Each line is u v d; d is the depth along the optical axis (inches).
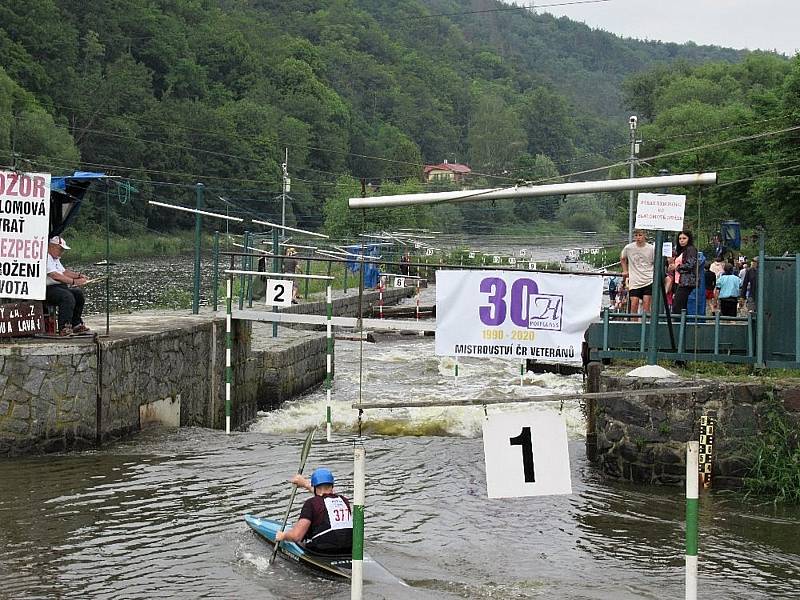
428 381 1000.2
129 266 2598.4
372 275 1625.2
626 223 2970.0
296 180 3740.2
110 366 611.2
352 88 6058.1
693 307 851.4
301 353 917.2
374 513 502.6
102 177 621.9
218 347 762.8
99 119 3378.4
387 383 985.5
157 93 4220.0
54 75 3506.4
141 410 652.7
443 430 745.6
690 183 525.0
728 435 557.9
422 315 1505.9
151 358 661.9
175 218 3376.0
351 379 1013.2
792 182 1498.5
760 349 590.9
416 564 423.5
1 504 490.9
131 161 3341.5
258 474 565.6
